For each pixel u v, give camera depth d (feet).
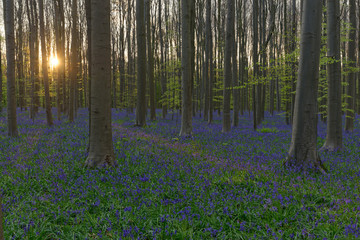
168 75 132.77
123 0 117.80
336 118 35.88
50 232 13.43
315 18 24.53
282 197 16.96
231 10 55.93
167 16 133.59
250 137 48.01
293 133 26.03
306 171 23.79
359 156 31.45
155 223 14.43
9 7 41.65
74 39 72.69
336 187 19.45
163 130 56.49
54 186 19.24
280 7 99.76
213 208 15.61
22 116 90.58
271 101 134.62
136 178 21.47
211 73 76.07
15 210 14.80
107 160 24.93
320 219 14.40
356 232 12.87
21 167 23.54
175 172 23.20
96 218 14.65
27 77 121.39
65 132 48.19
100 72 24.50
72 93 71.46
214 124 77.00
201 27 103.60
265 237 12.89
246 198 17.26
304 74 25.04
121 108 143.43
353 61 47.26
